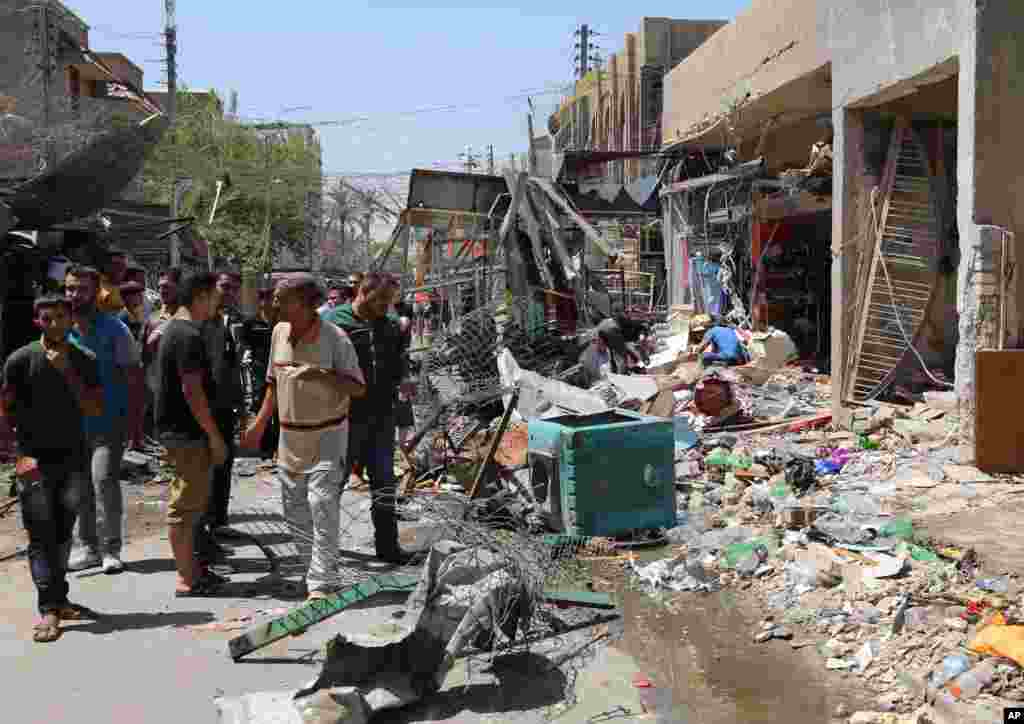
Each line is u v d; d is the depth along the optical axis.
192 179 28.58
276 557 6.44
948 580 5.17
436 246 18.98
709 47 16.97
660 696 4.19
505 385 8.80
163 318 8.16
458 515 5.61
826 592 5.36
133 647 4.72
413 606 4.29
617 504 6.62
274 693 3.91
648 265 22.00
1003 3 7.88
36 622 5.13
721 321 16.20
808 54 12.86
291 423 5.34
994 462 7.61
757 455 8.59
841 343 10.61
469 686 4.24
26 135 14.38
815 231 17.06
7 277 11.44
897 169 10.66
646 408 10.37
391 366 6.25
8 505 7.89
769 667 4.54
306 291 5.22
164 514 7.93
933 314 10.77
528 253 15.62
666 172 19.50
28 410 4.89
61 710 3.97
